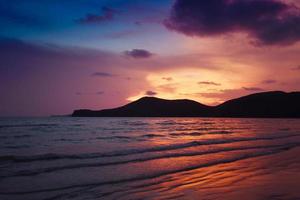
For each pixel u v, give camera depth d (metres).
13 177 10.88
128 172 12.13
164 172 12.29
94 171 12.23
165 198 8.18
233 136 34.78
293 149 21.48
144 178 11.05
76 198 8.29
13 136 29.97
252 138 31.55
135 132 39.38
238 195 8.34
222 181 10.50
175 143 24.59
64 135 32.28
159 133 38.03
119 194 8.68
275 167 13.72
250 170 12.90
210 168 13.41
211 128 55.50
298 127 63.00
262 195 8.30
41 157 15.38
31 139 26.94
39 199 8.19
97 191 9.03
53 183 10.02
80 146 21.53
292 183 10.02
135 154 17.39
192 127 57.56
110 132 38.75
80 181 10.35
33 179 10.59
